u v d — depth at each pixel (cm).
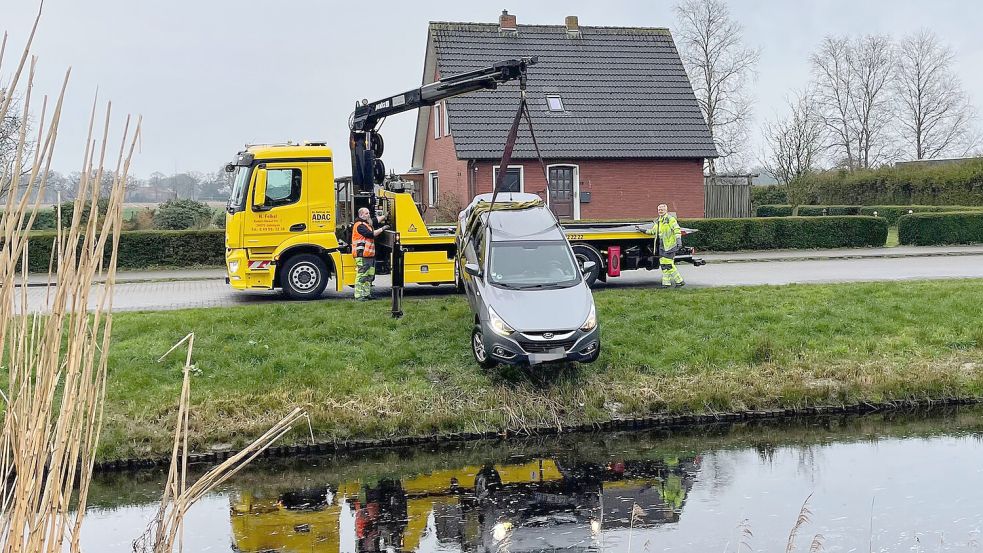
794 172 4503
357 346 1424
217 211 3612
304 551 847
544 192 3181
